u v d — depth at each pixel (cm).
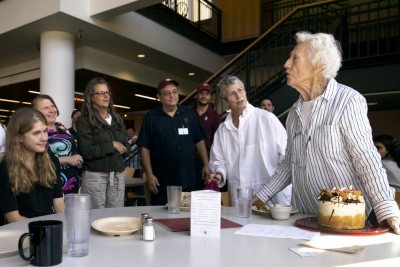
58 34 569
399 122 873
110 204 270
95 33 590
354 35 718
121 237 118
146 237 114
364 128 135
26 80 781
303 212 160
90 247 107
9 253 98
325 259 97
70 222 99
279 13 984
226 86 238
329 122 141
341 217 123
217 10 988
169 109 286
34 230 91
